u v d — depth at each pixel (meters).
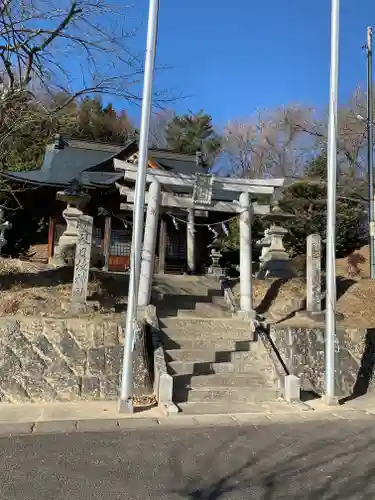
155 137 36.03
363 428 6.48
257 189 10.80
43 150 23.98
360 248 23.41
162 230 20.61
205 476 4.50
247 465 4.84
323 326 9.96
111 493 4.04
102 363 8.02
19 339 7.90
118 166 9.98
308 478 4.50
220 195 19.42
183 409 7.20
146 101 7.52
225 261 21.88
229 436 5.91
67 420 6.45
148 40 7.55
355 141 22.19
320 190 21.31
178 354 8.66
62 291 10.18
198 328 9.67
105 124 30.03
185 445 5.48
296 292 12.62
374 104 21.39
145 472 4.57
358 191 20.70
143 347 8.33
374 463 4.97
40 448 5.23
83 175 20.44
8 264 11.95
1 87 9.52
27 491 4.02
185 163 26.44
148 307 9.41
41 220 21.16
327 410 7.59
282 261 15.43
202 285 12.94
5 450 5.13
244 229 10.79
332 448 5.50
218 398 7.81
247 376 8.36
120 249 21.06
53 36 9.07
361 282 13.28
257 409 7.43
